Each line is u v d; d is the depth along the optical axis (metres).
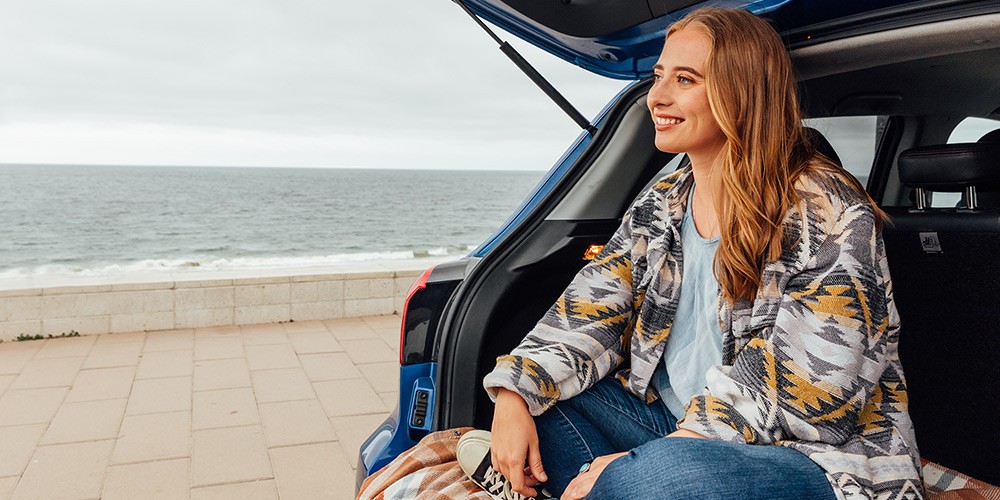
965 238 1.58
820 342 1.12
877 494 1.11
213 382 4.52
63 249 39.81
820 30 1.45
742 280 1.23
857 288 1.13
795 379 1.13
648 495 1.04
